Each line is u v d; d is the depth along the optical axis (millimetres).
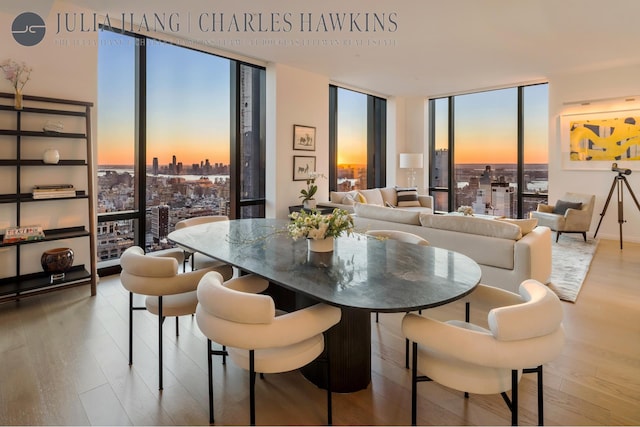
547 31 4352
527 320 1353
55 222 3615
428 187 8445
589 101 6086
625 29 4293
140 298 3412
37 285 3238
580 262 4594
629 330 2748
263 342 1479
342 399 1947
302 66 5773
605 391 2000
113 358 2346
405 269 1880
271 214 5746
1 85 3236
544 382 2088
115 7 3654
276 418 1798
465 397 1960
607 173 6027
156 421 1774
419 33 4410
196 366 2264
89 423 1753
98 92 4039
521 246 3170
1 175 3301
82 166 3754
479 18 3980
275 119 5613
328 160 6516
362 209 4273
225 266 2311
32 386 2035
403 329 1566
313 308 1650
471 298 1955
